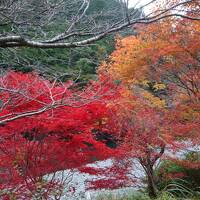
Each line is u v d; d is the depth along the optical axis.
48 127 6.09
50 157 6.68
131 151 7.87
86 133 6.63
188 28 8.48
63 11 3.80
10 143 6.45
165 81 9.75
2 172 6.47
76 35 3.39
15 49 4.36
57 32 4.00
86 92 5.97
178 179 10.83
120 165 8.23
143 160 9.08
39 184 6.41
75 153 6.73
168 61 9.12
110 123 7.50
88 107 6.23
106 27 3.39
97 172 7.61
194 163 9.79
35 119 5.83
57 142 6.63
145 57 8.97
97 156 6.91
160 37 8.69
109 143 9.26
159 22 8.52
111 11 3.60
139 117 7.95
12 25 3.74
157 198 8.77
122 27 3.21
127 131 8.12
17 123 5.92
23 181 6.56
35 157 6.60
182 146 9.29
